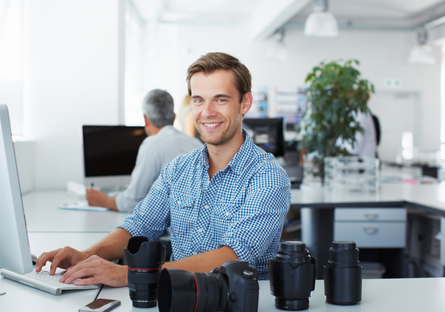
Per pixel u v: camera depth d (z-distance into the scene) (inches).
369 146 140.3
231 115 47.3
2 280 44.2
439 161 255.6
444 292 39.2
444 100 305.3
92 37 127.4
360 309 34.8
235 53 289.0
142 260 35.0
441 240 92.0
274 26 242.4
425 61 257.4
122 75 135.1
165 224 56.8
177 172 53.9
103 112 128.3
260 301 36.8
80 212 90.3
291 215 151.7
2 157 35.2
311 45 295.0
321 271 104.2
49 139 127.6
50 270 44.3
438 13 281.9
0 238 37.4
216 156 50.1
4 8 112.2
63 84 127.4
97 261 41.8
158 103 93.7
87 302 37.3
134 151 110.8
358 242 102.3
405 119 307.9
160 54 243.3
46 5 126.2
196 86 47.3
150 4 240.7
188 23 266.8
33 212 89.7
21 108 123.6
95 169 104.6
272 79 292.5
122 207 90.4
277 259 34.7
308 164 132.0
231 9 265.1
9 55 115.6
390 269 108.5
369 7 272.5
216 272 32.2
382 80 301.4
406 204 102.2
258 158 49.3
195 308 29.4
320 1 188.9
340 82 123.7
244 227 44.9
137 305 35.6
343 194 113.4
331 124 127.6
